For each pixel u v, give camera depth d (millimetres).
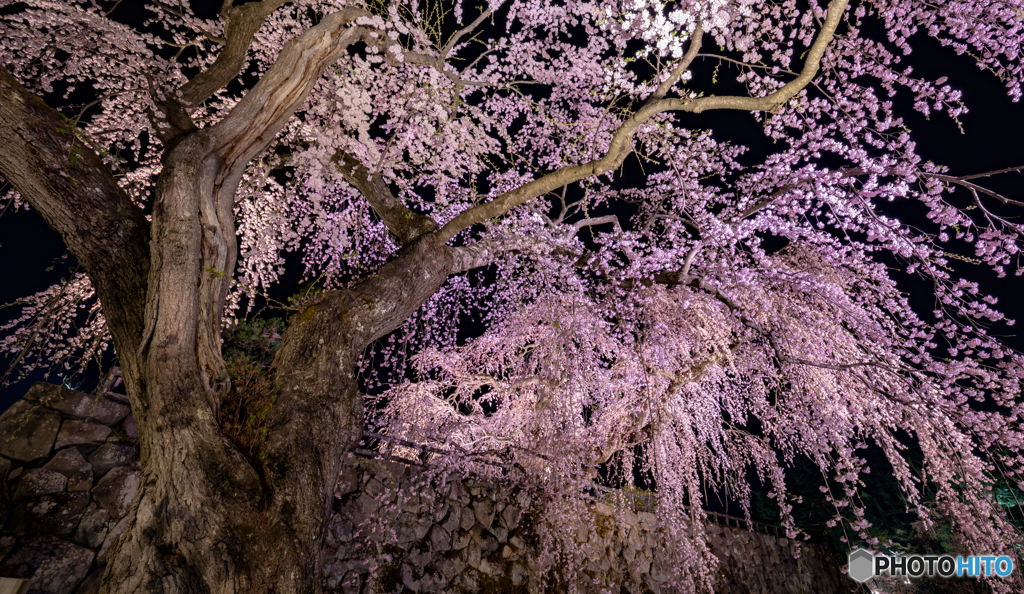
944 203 4598
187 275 3191
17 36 4305
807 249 6562
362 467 5250
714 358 7004
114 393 4812
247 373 3707
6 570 3760
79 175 3219
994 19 4051
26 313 4715
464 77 5953
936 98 4566
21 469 4152
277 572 2744
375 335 4191
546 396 5965
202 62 5930
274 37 5961
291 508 2934
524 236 6027
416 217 5418
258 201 6395
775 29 4621
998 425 4262
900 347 5359
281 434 3150
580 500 6035
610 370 7340
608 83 5039
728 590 8414
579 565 6168
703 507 9055
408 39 5195
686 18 3889
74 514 4180
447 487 5906
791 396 5719
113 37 4477
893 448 5762
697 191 6004
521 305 7301
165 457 2887
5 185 4855
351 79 5562
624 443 7547
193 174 3459
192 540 2764
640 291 6129
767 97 3570
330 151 5023
